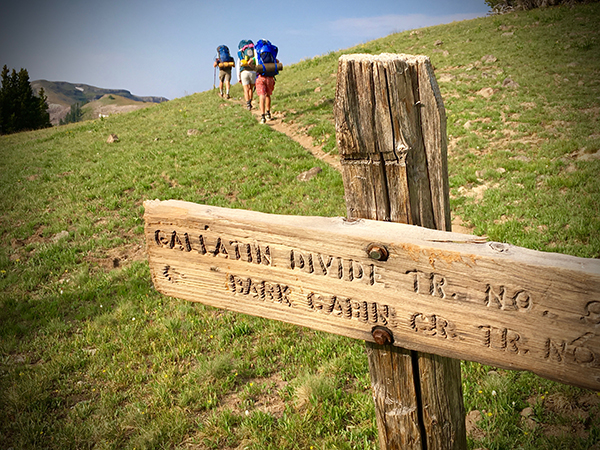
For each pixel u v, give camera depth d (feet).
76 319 18.31
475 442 10.30
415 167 4.71
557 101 35.76
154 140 44.70
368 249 4.72
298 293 5.47
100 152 42.57
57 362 15.17
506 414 10.95
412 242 4.45
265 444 11.07
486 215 22.59
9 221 28.60
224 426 11.67
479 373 12.65
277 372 14.14
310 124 43.11
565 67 43.83
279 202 27.84
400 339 5.00
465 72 49.21
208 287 6.16
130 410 12.58
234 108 54.60
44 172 38.24
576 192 22.67
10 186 34.83
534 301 3.97
